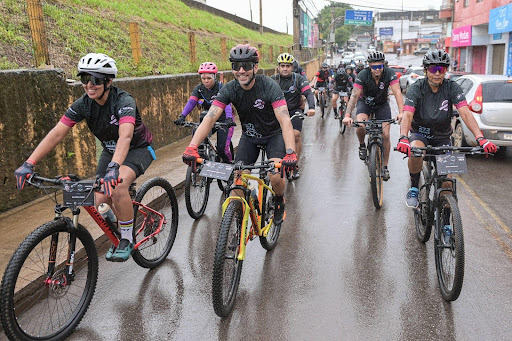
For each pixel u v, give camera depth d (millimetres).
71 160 6586
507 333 3160
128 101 3504
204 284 3963
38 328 3215
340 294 3736
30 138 5801
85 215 5266
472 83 8805
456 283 3387
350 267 4223
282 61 6734
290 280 3998
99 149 7230
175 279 4059
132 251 3873
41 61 6766
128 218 3709
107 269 4266
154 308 3570
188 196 5348
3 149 5406
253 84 3844
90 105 3529
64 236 3270
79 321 3311
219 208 6070
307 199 6316
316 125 13531
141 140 3852
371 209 5844
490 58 25703
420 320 3340
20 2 8336
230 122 5770
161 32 14844
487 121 8203
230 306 3443
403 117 4387
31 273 3574
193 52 12945
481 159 8711
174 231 4625
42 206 5660
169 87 9922
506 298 3617
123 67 9461
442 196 3838
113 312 3521
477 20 26359
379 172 5934
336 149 9758
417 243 4758
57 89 6215
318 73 15484
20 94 5637
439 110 4430
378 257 4426
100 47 9719
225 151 5930
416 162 4641
